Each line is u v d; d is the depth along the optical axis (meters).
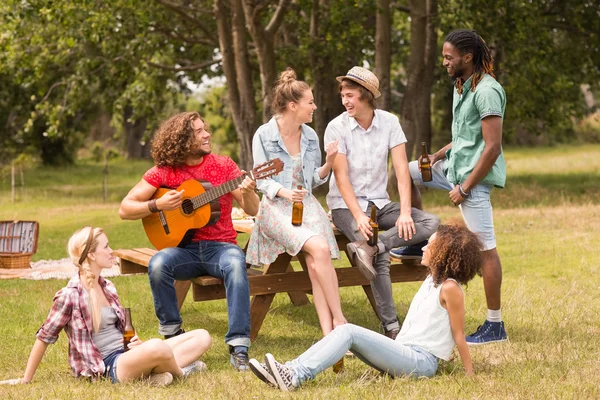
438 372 5.31
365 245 6.05
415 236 6.29
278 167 6.05
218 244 6.11
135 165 42.78
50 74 23.23
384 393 4.71
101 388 4.94
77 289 5.17
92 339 5.19
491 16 18.23
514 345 6.04
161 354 5.05
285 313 7.66
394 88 42.34
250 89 18.94
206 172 6.29
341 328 4.98
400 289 8.55
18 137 32.66
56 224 16.25
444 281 5.14
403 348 5.05
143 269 7.46
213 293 6.25
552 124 23.34
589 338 6.20
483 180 6.18
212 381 5.18
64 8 18.92
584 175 25.58
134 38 21.05
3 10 20.14
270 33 18.06
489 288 6.22
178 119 6.18
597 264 9.39
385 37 17.69
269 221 6.16
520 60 20.47
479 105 6.09
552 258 9.90
